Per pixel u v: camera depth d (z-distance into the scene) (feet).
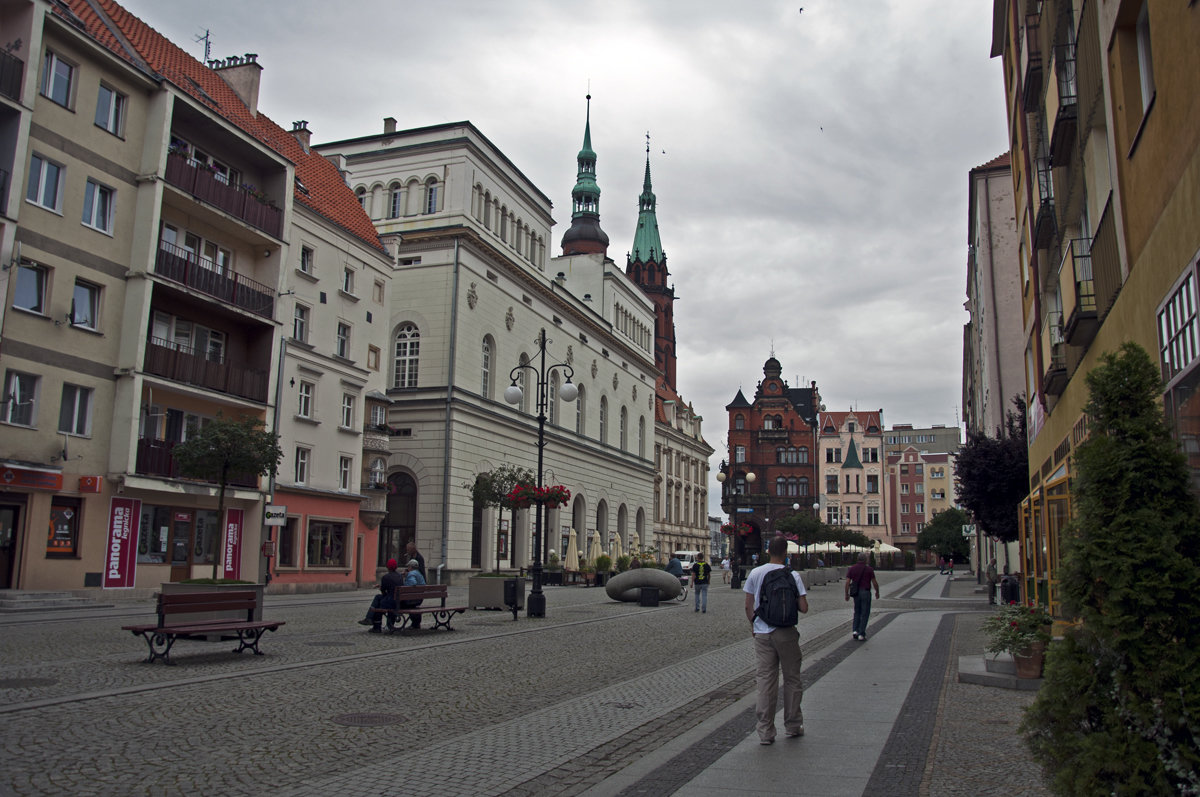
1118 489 18.19
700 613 89.25
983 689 39.86
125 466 85.35
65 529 81.87
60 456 80.59
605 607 97.04
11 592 74.23
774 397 378.94
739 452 377.91
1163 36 30.99
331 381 123.65
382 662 46.73
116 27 93.66
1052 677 18.62
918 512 413.39
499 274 178.70
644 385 270.46
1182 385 29.19
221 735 28.58
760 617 29.09
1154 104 32.45
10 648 46.73
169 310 95.25
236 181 107.34
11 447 76.54
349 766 25.48
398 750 27.68
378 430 133.80
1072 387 58.65
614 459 239.30
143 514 90.74
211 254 102.73
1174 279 30.07
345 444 126.41
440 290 162.20
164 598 44.27
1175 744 16.97
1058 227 62.54
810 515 273.33
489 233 176.14
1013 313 129.18
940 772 24.79
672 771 25.09
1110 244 41.39
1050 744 18.65
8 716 29.84
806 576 152.05
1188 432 28.60
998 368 128.77
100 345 85.40
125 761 24.95
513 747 28.37
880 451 377.91
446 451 156.15
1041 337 74.69
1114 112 38.52
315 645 53.21
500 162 181.88
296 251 118.11
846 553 259.80
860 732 30.30
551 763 26.37
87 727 28.78
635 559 165.99
